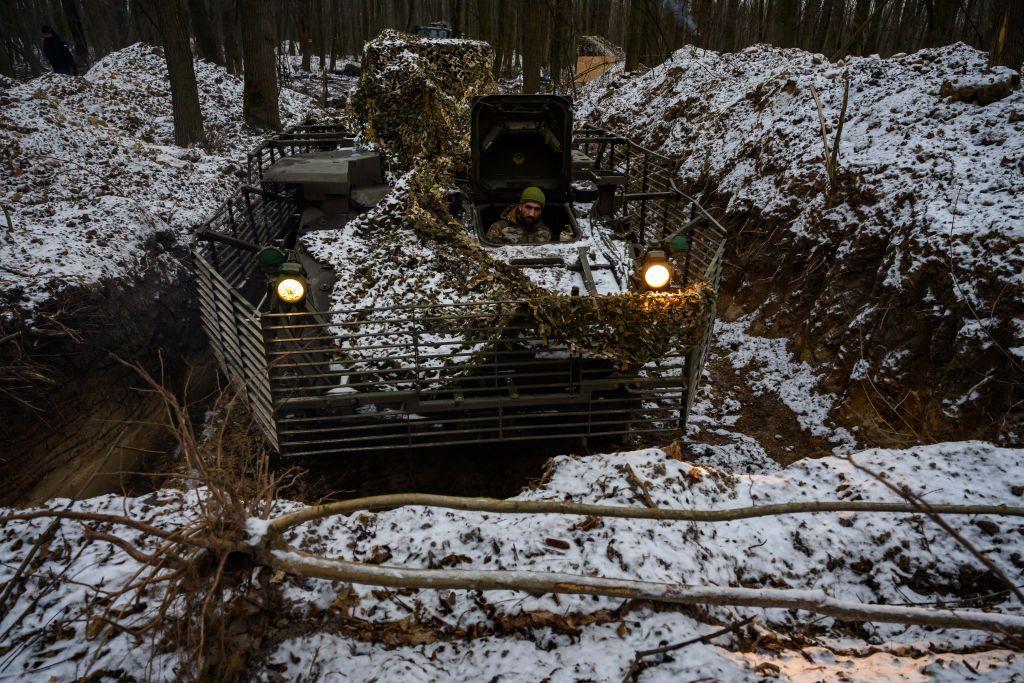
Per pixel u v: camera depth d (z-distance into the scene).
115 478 5.02
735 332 7.58
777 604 2.16
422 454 5.22
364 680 2.27
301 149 9.41
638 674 2.24
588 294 4.71
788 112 9.46
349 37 37.28
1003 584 2.76
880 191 6.68
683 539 2.86
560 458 3.61
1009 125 6.70
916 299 5.48
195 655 2.19
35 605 2.56
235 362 5.13
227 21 22.25
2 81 11.50
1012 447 4.14
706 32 16.11
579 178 6.52
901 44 15.51
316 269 5.10
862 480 3.31
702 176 10.62
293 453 4.41
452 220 5.65
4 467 4.25
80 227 6.99
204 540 2.14
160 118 14.15
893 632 2.69
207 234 5.95
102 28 30.16
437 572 2.20
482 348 4.47
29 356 4.84
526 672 2.28
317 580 2.67
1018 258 4.81
